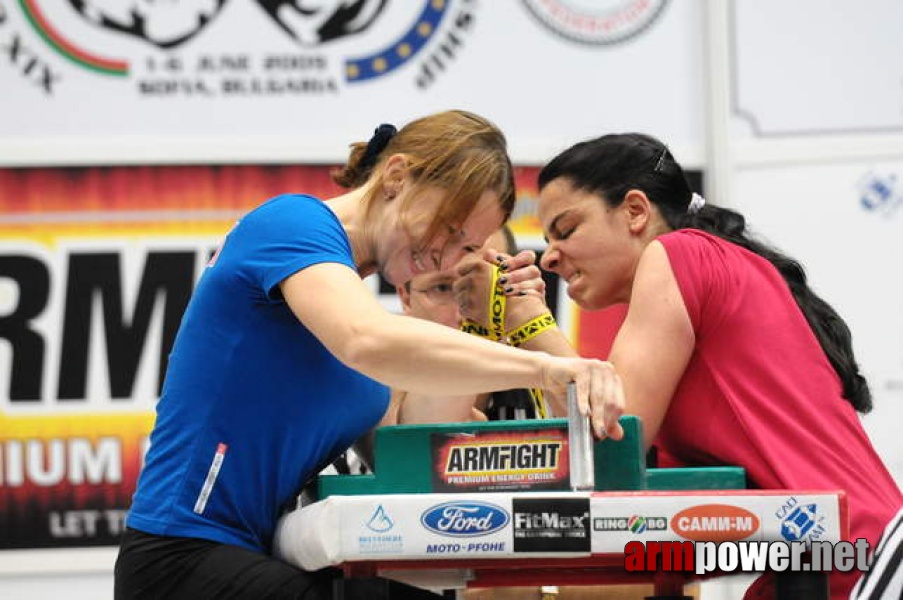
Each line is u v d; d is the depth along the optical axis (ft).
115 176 42.24
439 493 19.36
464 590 27.73
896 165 43.34
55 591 41.29
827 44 43.50
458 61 43.06
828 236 43.19
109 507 41.52
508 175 22.66
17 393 41.57
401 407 29.14
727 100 43.09
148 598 21.49
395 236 22.34
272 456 22.08
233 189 42.37
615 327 42.06
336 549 18.39
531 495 18.33
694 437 24.13
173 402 22.25
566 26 43.34
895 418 42.65
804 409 23.40
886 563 20.62
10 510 41.27
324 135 42.65
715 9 43.09
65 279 41.96
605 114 43.14
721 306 24.03
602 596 27.94
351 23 42.93
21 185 42.06
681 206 27.12
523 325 27.35
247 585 20.76
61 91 42.32
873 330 42.98
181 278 42.19
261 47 42.68
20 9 42.37
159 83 42.42
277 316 21.84
